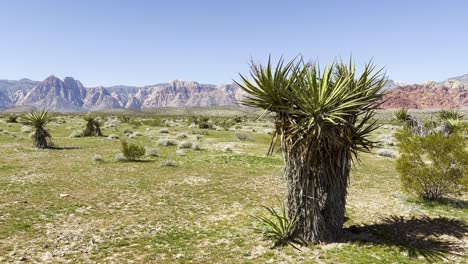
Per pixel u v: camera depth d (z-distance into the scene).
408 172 13.50
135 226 10.51
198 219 11.30
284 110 8.38
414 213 11.86
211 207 12.77
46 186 15.55
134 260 7.98
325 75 8.13
